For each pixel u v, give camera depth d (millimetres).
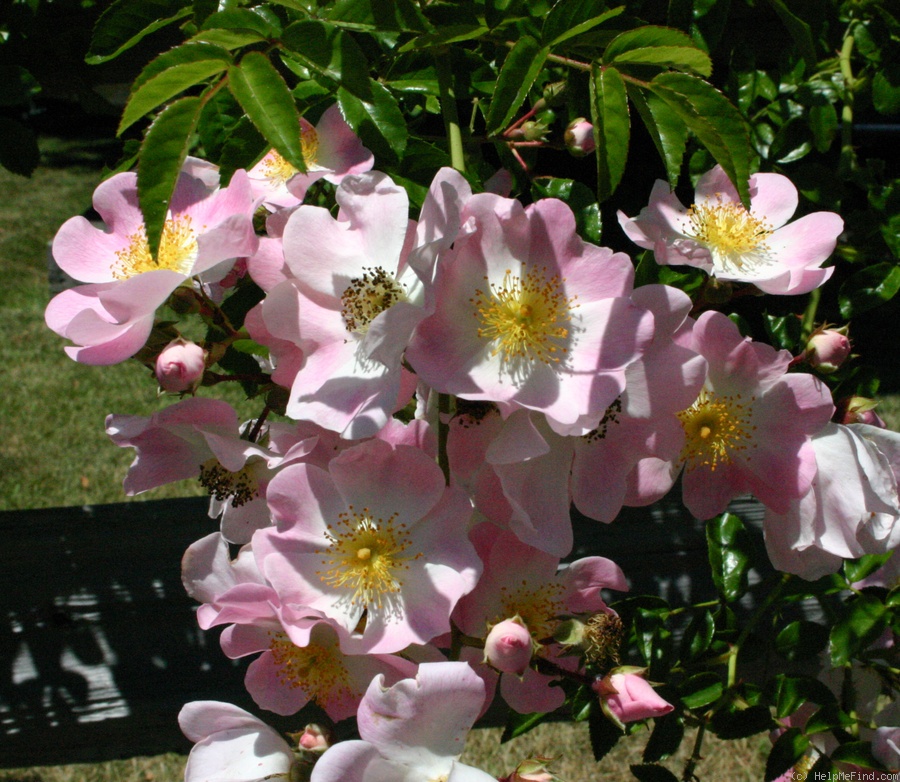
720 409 496
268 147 471
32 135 621
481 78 568
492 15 492
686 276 559
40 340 1895
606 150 453
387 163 507
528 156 658
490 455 439
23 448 1499
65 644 642
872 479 498
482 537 474
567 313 453
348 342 463
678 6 557
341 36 448
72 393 1675
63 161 3496
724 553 596
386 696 428
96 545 664
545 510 456
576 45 476
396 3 466
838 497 501
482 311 452
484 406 467
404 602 452
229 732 476
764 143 658
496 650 444
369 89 453
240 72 427
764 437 496
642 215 526
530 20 491
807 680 557
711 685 555
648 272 557
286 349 471
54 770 970
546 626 481
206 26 443
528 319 450
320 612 438
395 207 463
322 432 471
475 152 613
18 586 649
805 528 506
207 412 474
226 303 540
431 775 435
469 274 454
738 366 491
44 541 663
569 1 466
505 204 450
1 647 639
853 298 618
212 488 509
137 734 641
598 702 528
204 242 444
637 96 471
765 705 569
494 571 476
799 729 549
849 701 579
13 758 638
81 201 2955
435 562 454
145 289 439
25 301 2100
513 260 455
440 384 441
